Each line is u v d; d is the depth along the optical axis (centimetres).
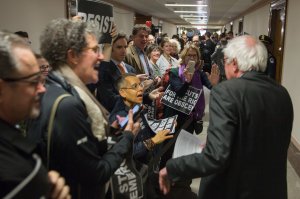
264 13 827
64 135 103
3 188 74
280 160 140
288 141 143
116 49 250
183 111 251
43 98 108
